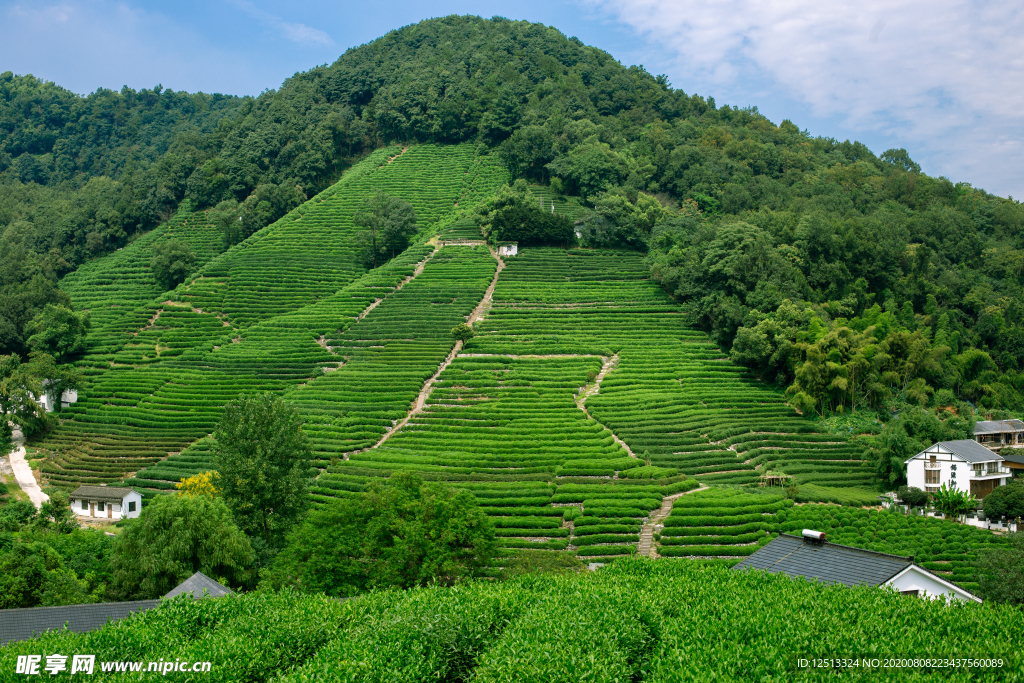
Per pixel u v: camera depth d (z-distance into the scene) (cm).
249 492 6153
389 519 5359
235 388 11019
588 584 3988
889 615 3275
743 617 3231
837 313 12500
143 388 11006
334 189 18338
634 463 8425
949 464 8181
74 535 6128
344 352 12056
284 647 3428
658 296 13625
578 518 7044
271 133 19538
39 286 13150
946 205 18550
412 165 19362
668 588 3744
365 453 8875
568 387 10650
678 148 18738
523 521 6981
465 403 10300
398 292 13725
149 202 17825
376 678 3008
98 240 16625
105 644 3434
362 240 15525
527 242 15512
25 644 3459
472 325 12625
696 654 2925
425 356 11612
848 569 4059
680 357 11656
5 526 6700
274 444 6359
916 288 13612
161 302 13938
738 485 8206
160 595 5175
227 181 18438
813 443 9475
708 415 9912
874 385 10300
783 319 11219
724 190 17650
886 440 8688
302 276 14850
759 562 4416
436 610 3478
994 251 15350
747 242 12650
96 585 5453
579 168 17200
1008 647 2919
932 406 10662
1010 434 9869
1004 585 4862
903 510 7756
